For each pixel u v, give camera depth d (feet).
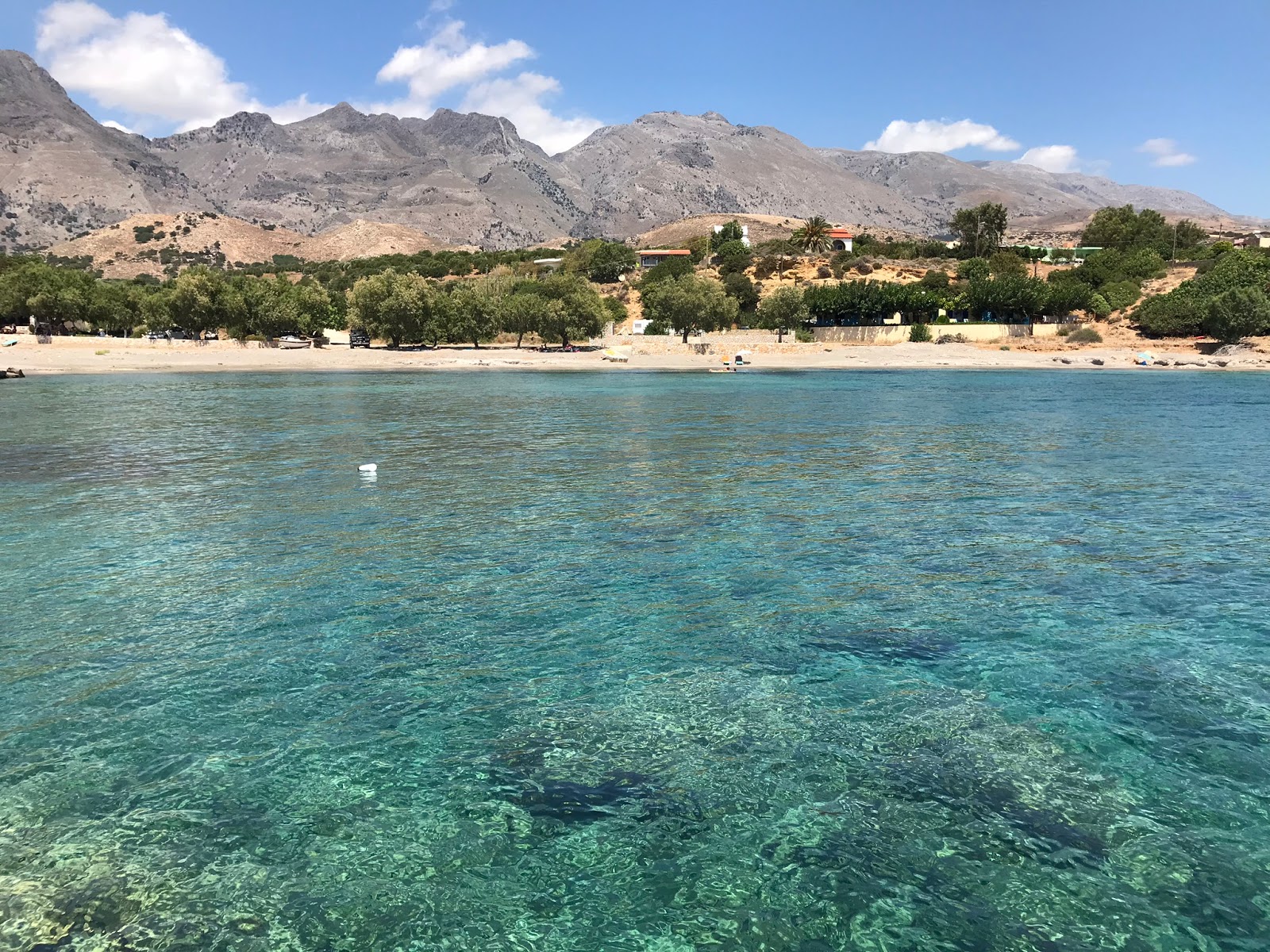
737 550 52.70
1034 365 296.71
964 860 21.89
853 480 77.87
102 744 27.91
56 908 19.95
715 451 97.81
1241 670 33.99
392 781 25.84
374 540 54.95
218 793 25.12
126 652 35.76
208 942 18.93
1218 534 56.90
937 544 54.13
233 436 108.88
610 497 69.92
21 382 213.87
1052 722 29.50
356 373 266.57
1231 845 22.47
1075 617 40.29
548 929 19.53
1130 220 582.35
